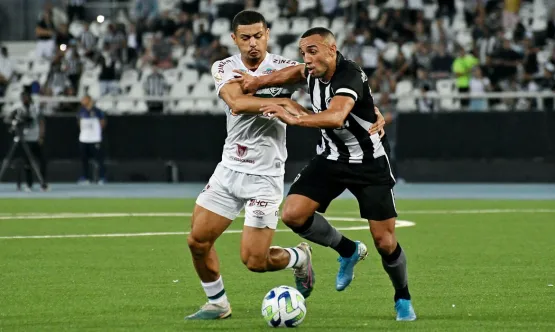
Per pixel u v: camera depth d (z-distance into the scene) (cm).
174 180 6438
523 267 2631
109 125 6506
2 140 6581
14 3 7812
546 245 3138
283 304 1766
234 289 2256
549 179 6038
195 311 1961
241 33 1834
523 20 7000
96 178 6569
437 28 6638
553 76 6216
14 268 2619
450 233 3506
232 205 1856
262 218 1850
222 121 6372
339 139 1833
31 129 5747
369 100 1806
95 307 2011
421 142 6147
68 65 6931
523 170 6053
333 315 1909
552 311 1950
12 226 3781
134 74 6919
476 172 6109
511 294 2170
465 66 6259
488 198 5112
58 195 5462
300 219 1888
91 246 3125
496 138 6072
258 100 1767
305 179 1894
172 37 7138
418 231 3578
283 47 7044
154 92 6606
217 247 3081
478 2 6944
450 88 6312
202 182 6412
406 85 6297
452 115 6109
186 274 2502
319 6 7231
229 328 1773
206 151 6406
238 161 1847
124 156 6500
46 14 7475
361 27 6638
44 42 7425
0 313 1939
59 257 2848
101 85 6781
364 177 1831
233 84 1817
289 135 6166
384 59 6550
